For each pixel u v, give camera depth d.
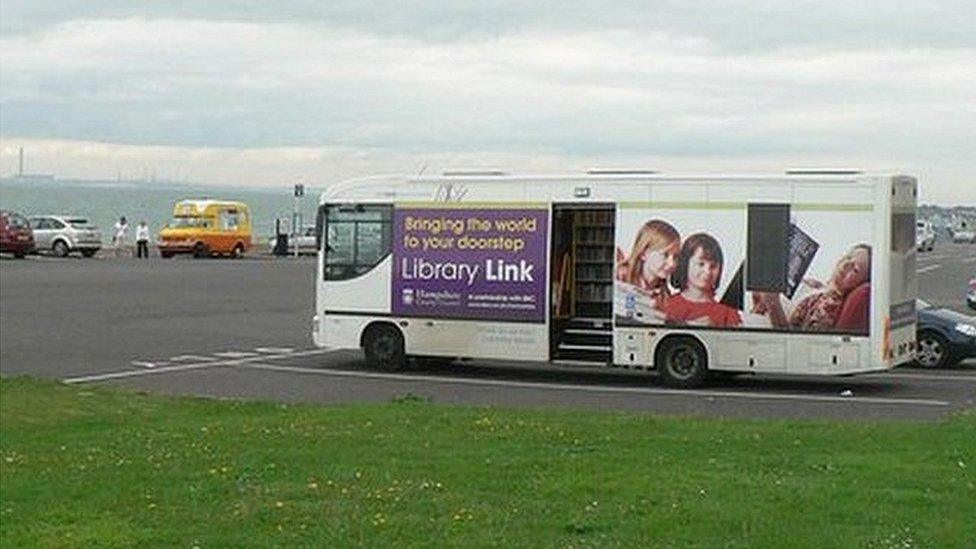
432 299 27.25
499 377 26.95
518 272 26.47
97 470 14.34
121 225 80.50
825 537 10.22
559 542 10.24
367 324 27.89
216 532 10.84
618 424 17.88
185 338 34.06
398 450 15.20
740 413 21.30
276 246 81.19
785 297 24.42
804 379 26.91
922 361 29.05
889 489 12.20
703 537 10.30
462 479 13.04
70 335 34.22
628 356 25.58
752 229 24.61
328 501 11.96
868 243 23.95
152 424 19.05
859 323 24.02
